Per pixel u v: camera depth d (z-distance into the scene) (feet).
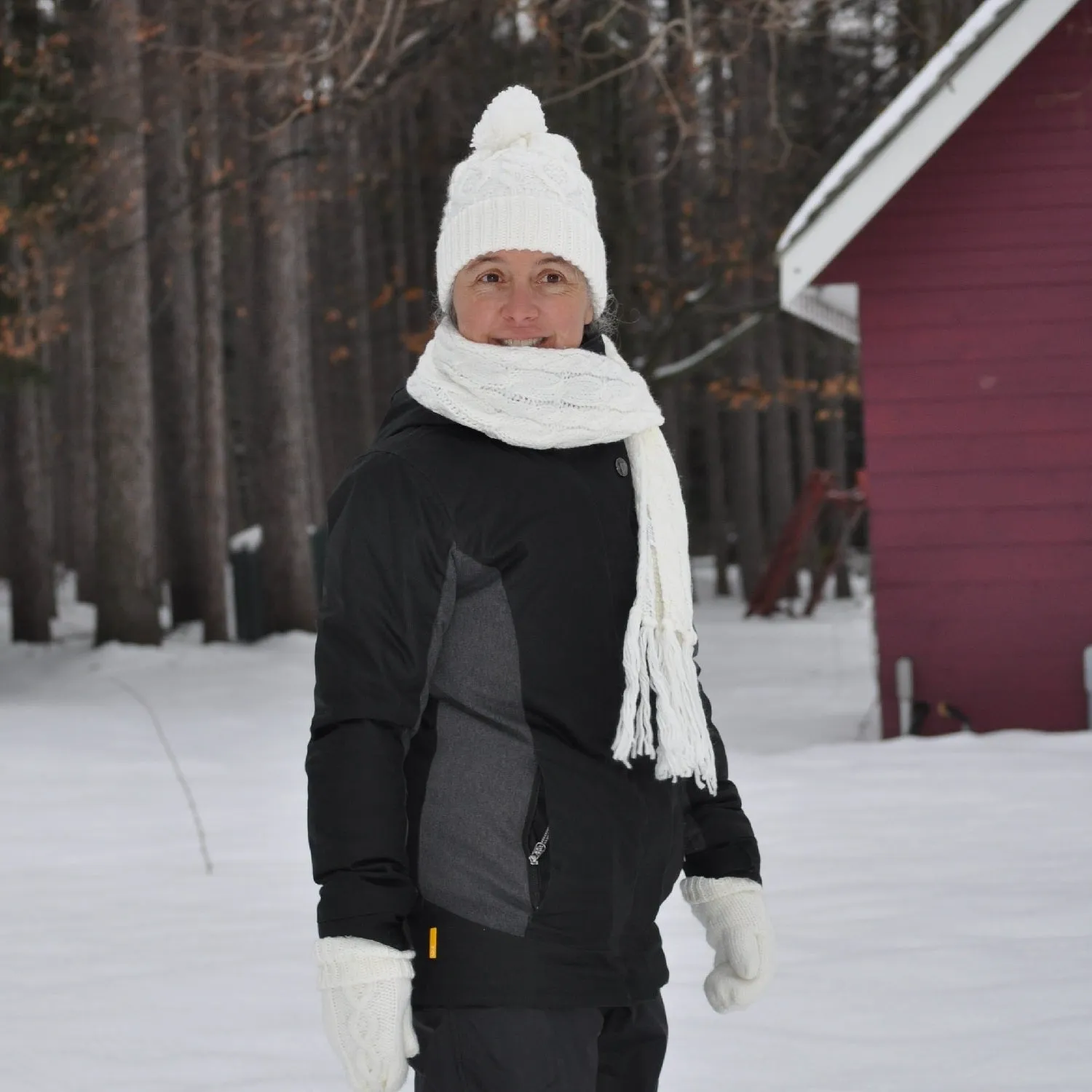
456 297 9.01
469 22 51.11
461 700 8.30
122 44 67.26
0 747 40.24
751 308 70.69
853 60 71.20
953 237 40.96
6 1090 14.46
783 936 19.22
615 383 8.64
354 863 7.89
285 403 77.41
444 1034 8.20
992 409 40.68
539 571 8.29
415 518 8.18
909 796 29.09
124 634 69.82
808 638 86.33
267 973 18.48
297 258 104.73
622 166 67.72
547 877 8.16
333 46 46.80
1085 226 40.60
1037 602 40.37
